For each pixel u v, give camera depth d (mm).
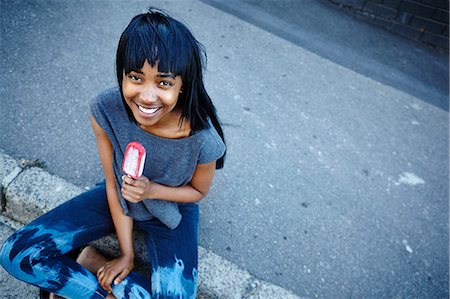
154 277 1554
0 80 2418
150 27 1143
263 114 2820
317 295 2006
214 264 1898
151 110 1238
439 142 3107
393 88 3465
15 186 1921
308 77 3273
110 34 2971
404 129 3117
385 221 2438
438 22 3910
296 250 2141
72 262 1572
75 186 2002
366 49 3791
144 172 1532
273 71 3205
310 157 2646
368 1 4020
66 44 2779
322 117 2969
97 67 2709
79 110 2426
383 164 2781
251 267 2004
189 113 1298
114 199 1640
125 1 3291
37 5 2979
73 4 3102
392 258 2270
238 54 3238
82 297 1579
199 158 1443
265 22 3678
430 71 3791
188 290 1561
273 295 1877
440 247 2408
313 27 3830
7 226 2006
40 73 2539
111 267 1584
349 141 2863
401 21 4031
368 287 2111
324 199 2432
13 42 2658
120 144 1464
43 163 2107
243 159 2484
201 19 3432
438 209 2617
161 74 1154
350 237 2291
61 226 1568
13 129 2211
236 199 2262
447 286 2238
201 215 2125
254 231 2148
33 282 1533
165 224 1656
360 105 3191
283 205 2320
